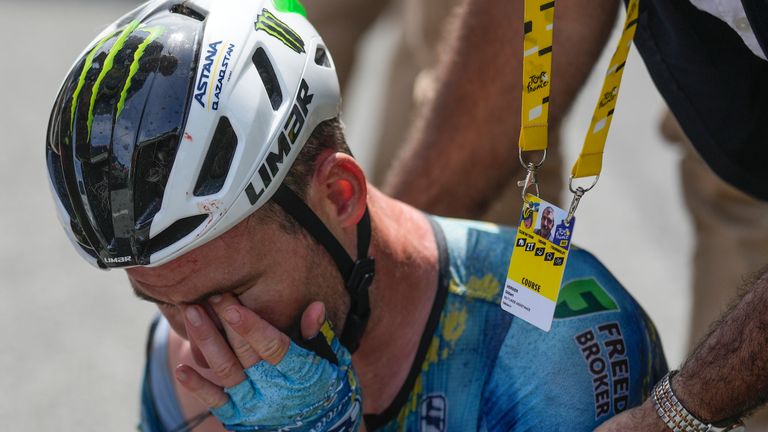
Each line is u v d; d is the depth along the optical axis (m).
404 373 3.67
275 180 3.14
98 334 8.41
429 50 6.54
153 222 3.03
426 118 4.48
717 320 3.38
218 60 3.09
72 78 3.17
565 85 4.15
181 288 3.18
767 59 3.35
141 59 3.07
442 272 3.71
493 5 4.18
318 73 3.36
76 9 16.30
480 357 3.68
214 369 3.30
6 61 14.18
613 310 3.74
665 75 3.77
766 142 3.82
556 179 5.48
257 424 3.42
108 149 3.02
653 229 9.51
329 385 3.36
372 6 7.56
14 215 10.28
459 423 3.67
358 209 3.40
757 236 5.12
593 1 3.99
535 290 3.40
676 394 3.27
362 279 3.46
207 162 3.05
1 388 7.73
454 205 4.46
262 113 3.12
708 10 3.41
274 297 3.28
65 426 7.36
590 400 3.57
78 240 3.22
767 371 3.12
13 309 8.70
